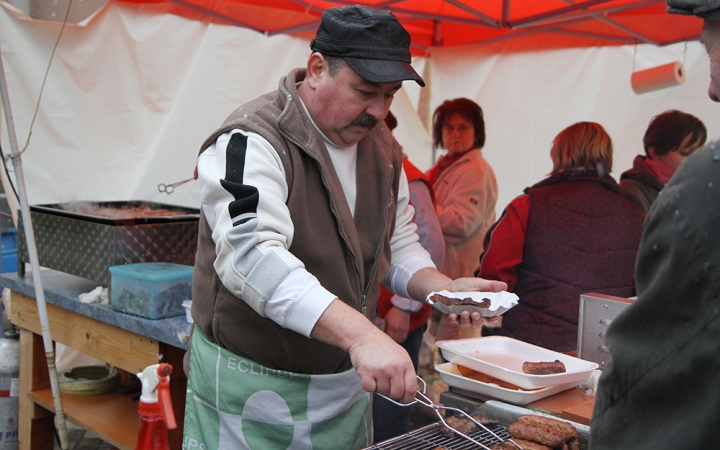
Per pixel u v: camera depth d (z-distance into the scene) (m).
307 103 1.54
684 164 0.75
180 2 3.15
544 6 2.86
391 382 1.19
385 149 1.71
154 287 2.35
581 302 1.88
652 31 2.74
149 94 3.25
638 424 0.75
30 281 2.89
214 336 1.59
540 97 3.17
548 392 1.60
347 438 1.64
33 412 2.87
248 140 1.43
